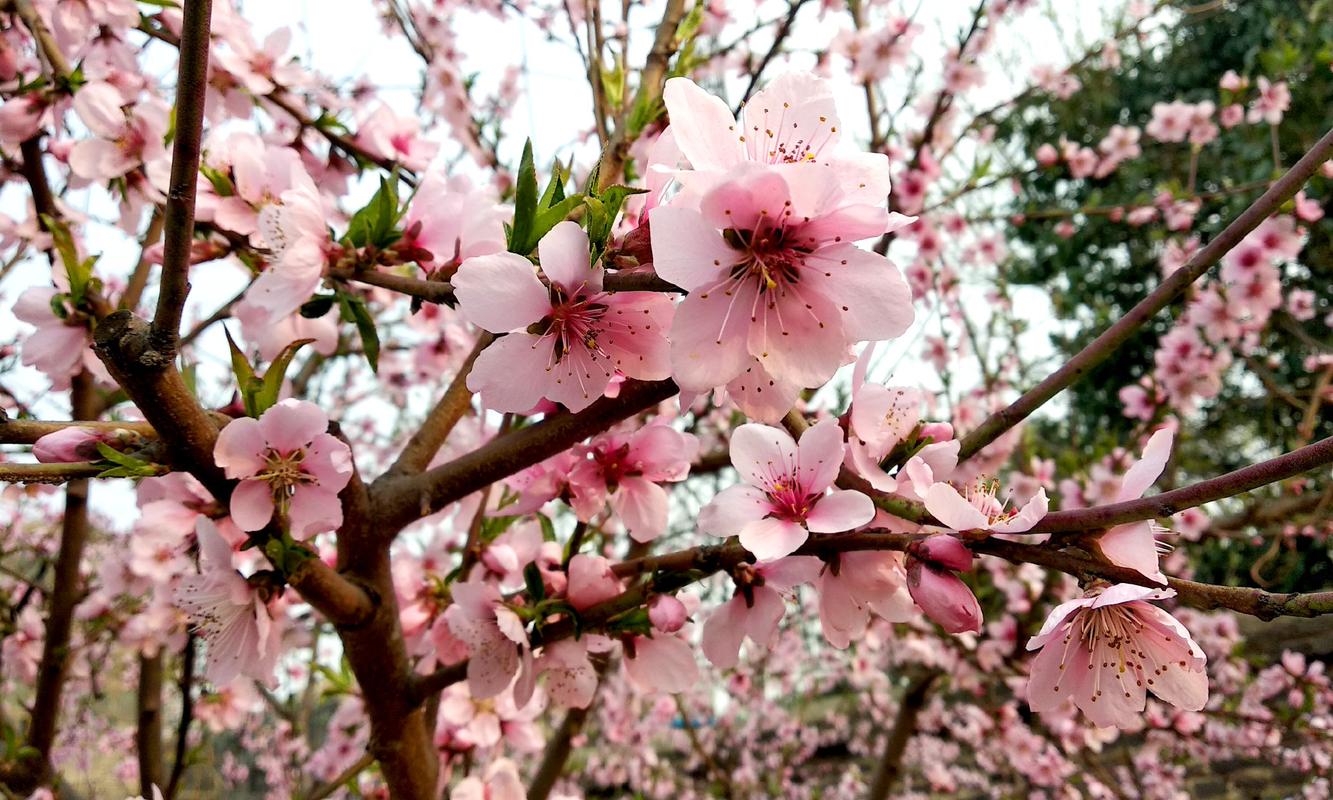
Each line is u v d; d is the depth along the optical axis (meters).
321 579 0.17
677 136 0.13
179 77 0.13
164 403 0.15
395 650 0.20
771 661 0.99
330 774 0.55
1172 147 1.28
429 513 0.19
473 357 0.23
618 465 0.21
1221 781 0.93
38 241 0.36
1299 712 0.66
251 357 0.24
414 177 0.30
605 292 0.14
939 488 0.13
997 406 0.74
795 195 0.13
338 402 0.81
